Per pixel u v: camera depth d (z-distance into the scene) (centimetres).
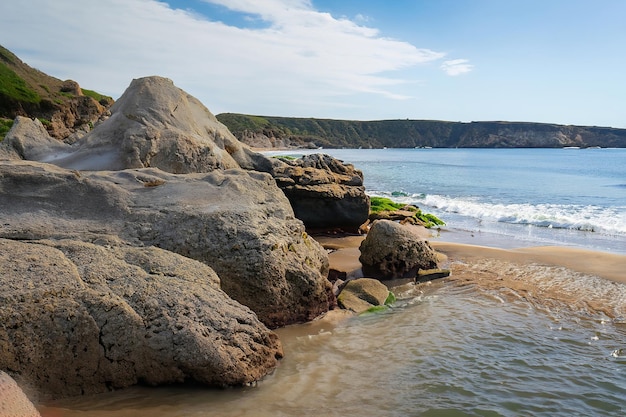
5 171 1042
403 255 1438
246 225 1034
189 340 725
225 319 780
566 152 14788
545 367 829
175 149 1574
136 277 796
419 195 3759
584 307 1148
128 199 1084
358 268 1523
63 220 999
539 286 1325
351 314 1101
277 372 801
